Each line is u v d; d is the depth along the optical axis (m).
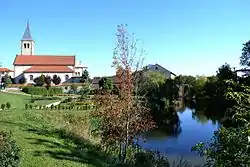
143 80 16.16
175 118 46.81
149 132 33.88
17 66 106.50
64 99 56.28
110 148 16.17
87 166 11.77
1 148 8.70
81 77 96.88
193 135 32.47
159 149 24.36
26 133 16.17
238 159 5.22
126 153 15.57
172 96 68.06
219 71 47.69
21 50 123.75
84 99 49.62
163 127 37.97
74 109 37.81
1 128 16.77
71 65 108.25
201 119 45.34
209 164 5.93
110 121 15.14
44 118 23.66
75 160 12.34
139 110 15.40
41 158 11.84
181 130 35.75
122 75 15.23
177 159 19.75
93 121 21.75
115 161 13.77
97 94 15.70
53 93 74.31
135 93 15.62
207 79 80.50
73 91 75.81
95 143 17.11
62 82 102.62
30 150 12.73
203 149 6.03
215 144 5.73
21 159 10.65
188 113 53.75
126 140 15.25
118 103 15.02
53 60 108.44
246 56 66.62
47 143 14.48
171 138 30.25
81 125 21.98
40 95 68.50
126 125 15.20
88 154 14.06
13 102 46.44
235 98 5.77
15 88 78.81
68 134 17.38
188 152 23.52
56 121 23.62
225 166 5.32
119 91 15.20
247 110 5.73
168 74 107.75
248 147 5.16
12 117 21.80
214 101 46.66
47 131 17.58
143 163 14.72
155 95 56.19
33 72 102.69
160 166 15.34
